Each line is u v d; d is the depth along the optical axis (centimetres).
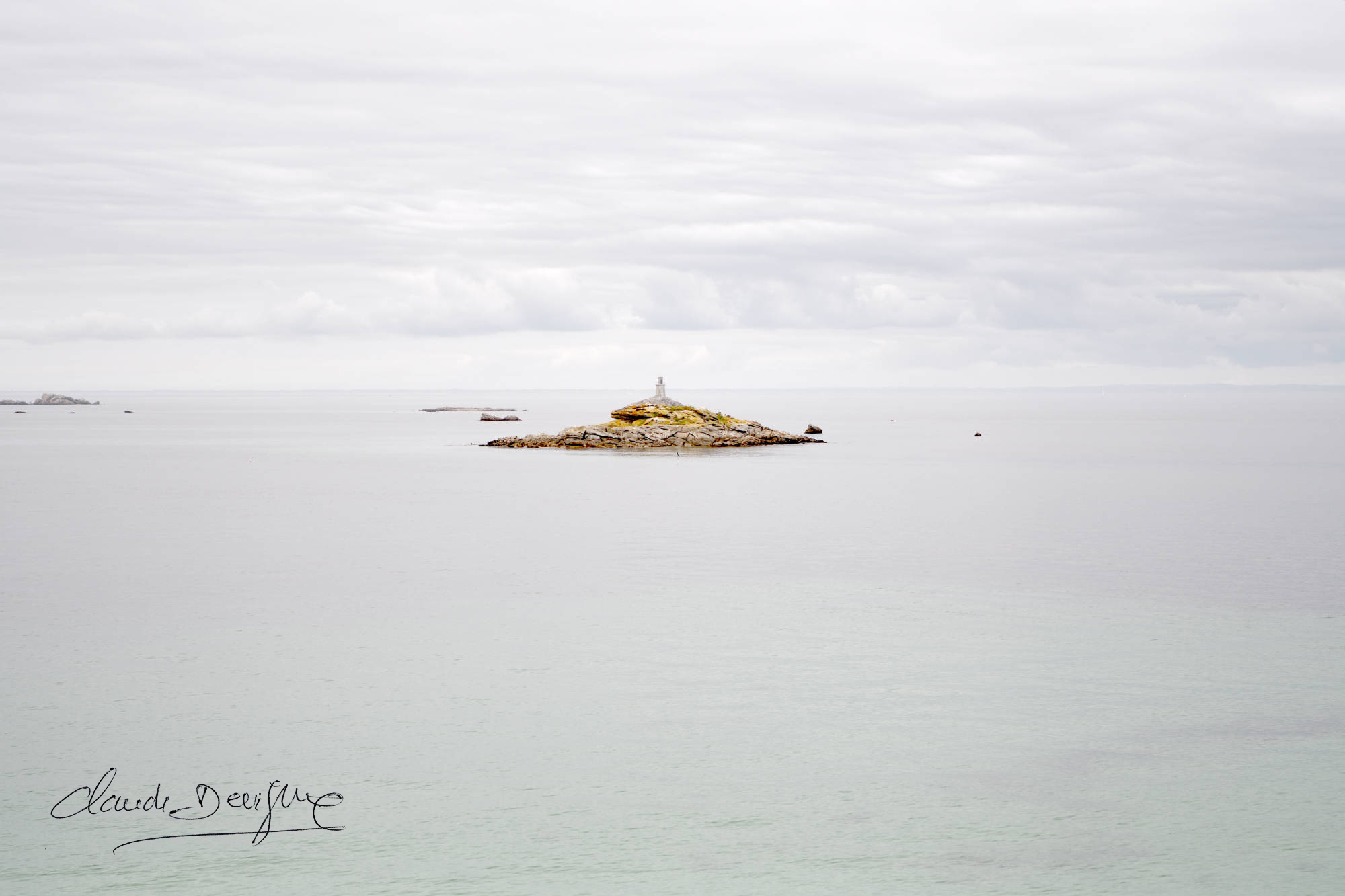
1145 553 5212
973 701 2820
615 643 3416
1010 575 4597
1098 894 1888
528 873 1961
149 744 2528
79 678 3048
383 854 2025
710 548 5428
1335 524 6350
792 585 4369
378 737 2575
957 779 2333
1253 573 4606
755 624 3662
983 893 1894
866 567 4834
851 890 1903
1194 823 2125
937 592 4209
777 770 2380
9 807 2198
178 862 1994
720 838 2084
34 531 6184
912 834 2091
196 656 3278
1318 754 2442
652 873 1961
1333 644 3350
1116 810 2184
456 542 5672
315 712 2750
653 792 2275
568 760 2434
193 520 6706
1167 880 1928
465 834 2100
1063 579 4488
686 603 4031
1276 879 1930
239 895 1891
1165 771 2361
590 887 1919
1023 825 2128
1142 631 3525
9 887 1903
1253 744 2503
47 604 4047
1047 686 2942
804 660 3206
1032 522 6512
